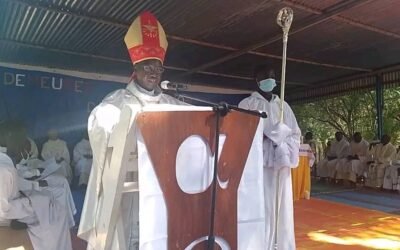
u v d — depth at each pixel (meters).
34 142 7.61
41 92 8.06
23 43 6.38
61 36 6.09
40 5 4.80
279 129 2.79
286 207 2.93
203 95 9.95
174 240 1.47
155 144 1.43
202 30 5.96
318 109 14.34
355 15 5.54
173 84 1.85
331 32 6.20
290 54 7.39
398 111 12.63
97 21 5.35
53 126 8.15
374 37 6.50
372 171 8.52
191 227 1.51
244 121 1.63
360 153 9.15
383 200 6.88
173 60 7.64
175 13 5.25
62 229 2.97
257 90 3.12
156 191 1.44
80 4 4.86
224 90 10.20
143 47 1.88
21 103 7.88
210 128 1.54
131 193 1.74
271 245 2.88
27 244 2.70
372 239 4.12
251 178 1.67
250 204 1.66
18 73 7.85
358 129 13.53
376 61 8.10
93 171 1.76
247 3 4.97
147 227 1.41
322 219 5.20
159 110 1.44
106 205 1.58
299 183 6.80
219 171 1.57
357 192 7.93
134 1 4.83
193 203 1.51
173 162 1.47
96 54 7.12
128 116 1.44
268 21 5.63
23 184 3.01
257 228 1.68
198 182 1.52
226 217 1.59
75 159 7.94
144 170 1.41
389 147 8.40
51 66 8.09
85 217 1.77
